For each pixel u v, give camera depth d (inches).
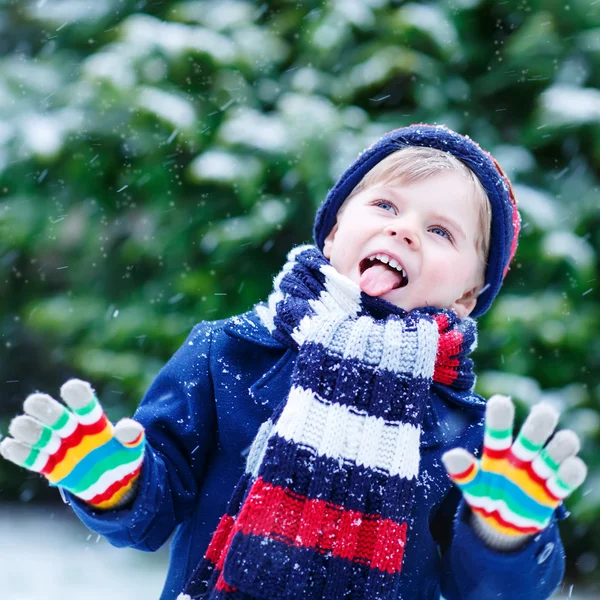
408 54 156.9
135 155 163.8
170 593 54.4
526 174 156.3
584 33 156.3
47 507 191.9
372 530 49.4
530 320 145.5
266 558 47.3
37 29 191.9
